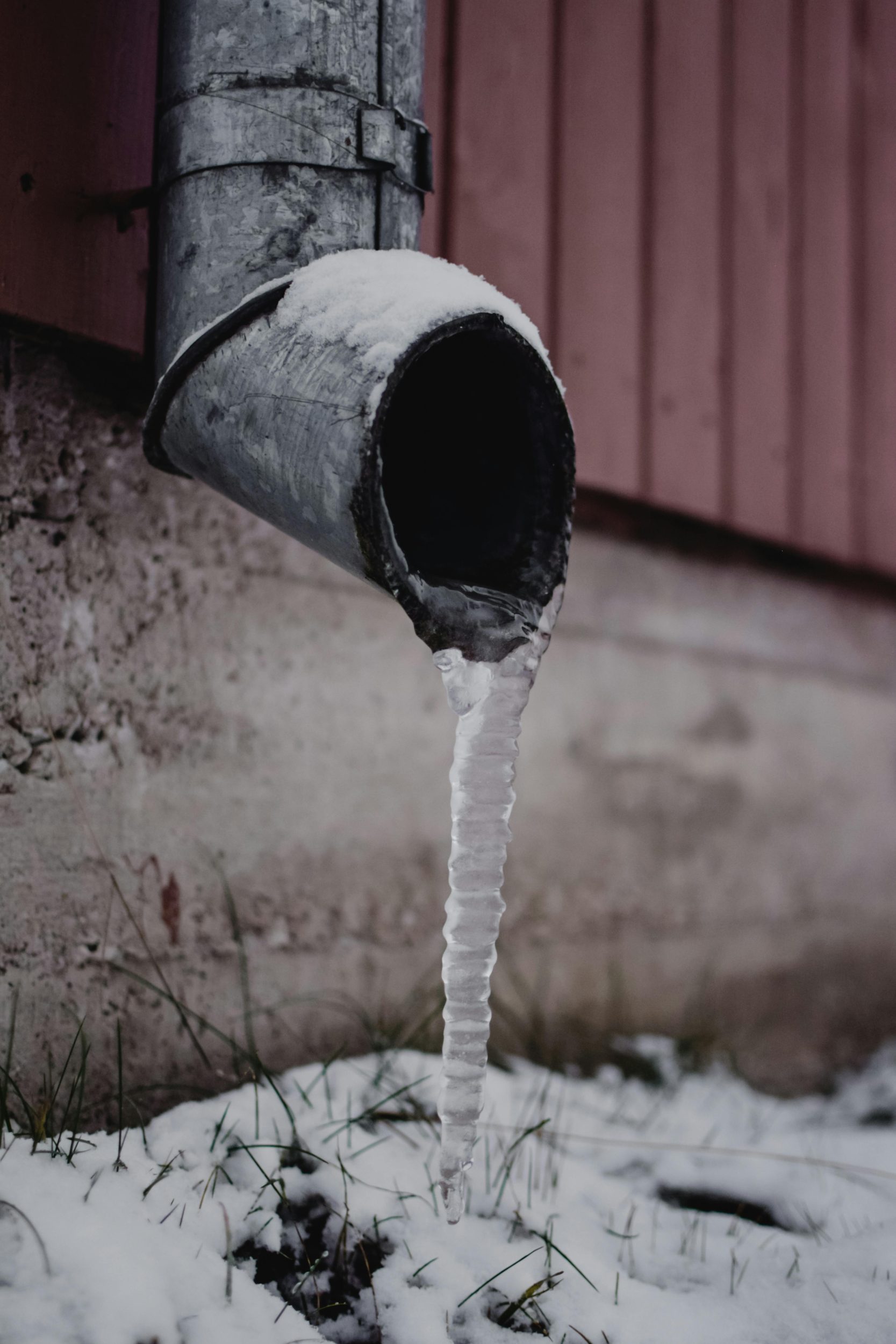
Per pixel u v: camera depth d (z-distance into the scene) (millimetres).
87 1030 850
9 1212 739
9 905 828
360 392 756
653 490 1154
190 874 897
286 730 946
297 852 948
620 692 1151
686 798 1195
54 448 854
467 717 776
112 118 867
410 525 831
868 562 1405
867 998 1401
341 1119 875
